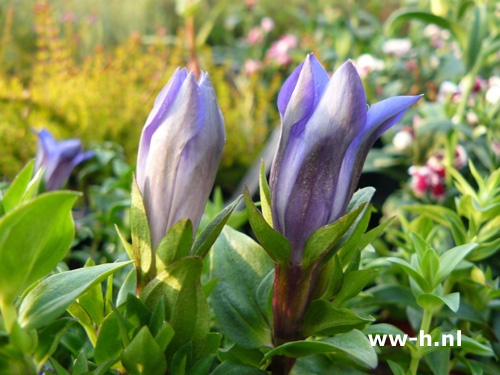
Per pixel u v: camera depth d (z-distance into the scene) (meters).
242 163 0.54
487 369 0.15
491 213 0.16
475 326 0.16
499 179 0.17
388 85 0.52
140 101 0.56
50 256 0.08
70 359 0.13
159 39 0.70
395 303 0.17
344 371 0.13
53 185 0.21
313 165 0.10
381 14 0.88
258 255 0.13
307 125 0.10
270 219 0.11
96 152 0.28
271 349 0.11
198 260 0.09
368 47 0.59
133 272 0.12
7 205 0.10
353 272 0.12
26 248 0.08
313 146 0.10
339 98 0.09
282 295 0.11
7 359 0.08
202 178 0.10
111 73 0.59
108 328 0.10
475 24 0.29
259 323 0.12
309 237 0.10
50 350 0.09
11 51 0.73
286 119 0.10
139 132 0.53
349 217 0.10
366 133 0.10
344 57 0.56
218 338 0.11
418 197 0.27
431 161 0.27
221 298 0.12
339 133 0.10
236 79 0.75
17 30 0.77
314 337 0.12
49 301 0.09
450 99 0.33
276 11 1.02
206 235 0.10
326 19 0.71
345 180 0.10
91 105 0.52
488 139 0.27
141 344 0.09
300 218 0.10
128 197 0.23
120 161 0.27
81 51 0.79
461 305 0.16
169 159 0.10
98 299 0.11
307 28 0.74
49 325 0.09
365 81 0.46
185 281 0.09
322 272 0.11
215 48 0.87
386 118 0.10
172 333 0.09
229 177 0.53
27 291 0.10
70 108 0.52
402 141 0.30
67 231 0.08
